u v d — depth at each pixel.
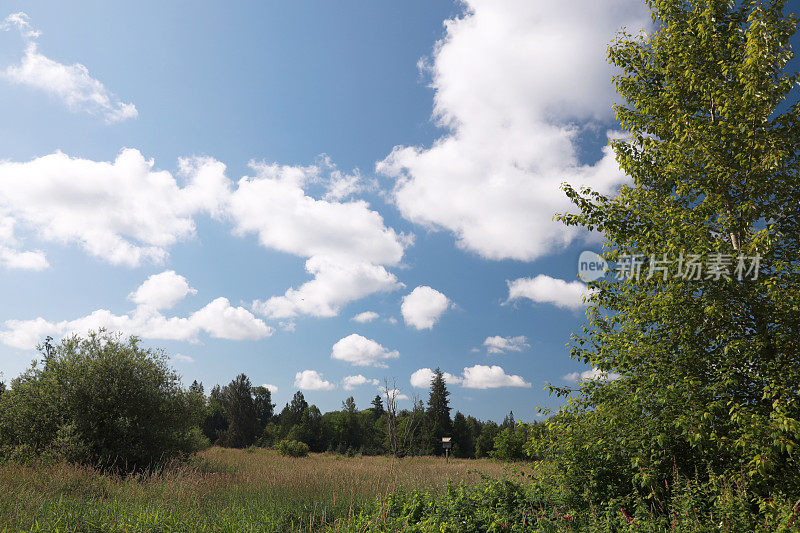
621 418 7.43
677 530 5.65
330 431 70.50
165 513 8.05
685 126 8.05
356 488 11.59
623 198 8.67
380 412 80.19
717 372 7.19
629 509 7.12
